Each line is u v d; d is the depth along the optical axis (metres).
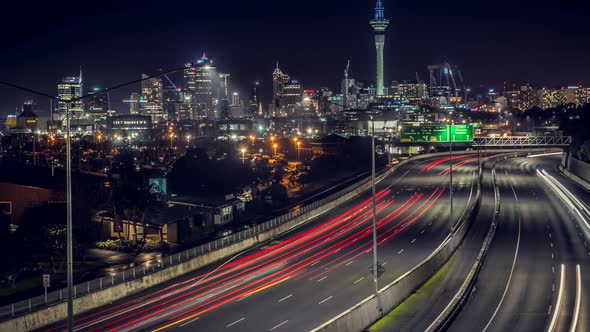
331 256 105.69
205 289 85.31
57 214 123.75
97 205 133.25
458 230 115.75
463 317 68.69
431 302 73.94
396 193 179.12
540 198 166.38
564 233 122.19
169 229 125.88
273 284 87.06
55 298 73.38
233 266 100.19
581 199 163.38
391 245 113.75
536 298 76.69
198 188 196.88
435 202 162.00
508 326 64.88
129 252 115.19
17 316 66.88
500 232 124.69
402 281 76.00
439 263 94.06
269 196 186.25
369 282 86.44
